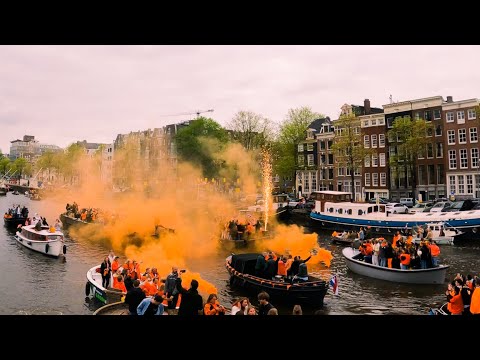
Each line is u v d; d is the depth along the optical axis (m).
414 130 45.50
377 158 53.81
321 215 37.84
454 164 46.66
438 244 28.27
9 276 19.44
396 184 51.81
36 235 25.42
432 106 48.31
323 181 61.88
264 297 9.83
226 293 16.77
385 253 19.03
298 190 66.00
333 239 30.44
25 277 19.28
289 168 58.44
